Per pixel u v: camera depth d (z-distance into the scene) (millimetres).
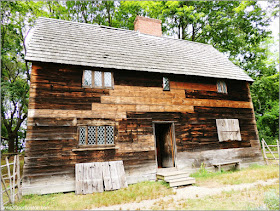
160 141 11641
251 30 17406
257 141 11750
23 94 13586
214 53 13938
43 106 7773
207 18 19109
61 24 10594
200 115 10594
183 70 10523
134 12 18984
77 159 7781
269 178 7949
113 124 8664
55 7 17953
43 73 8109
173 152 9641
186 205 5504
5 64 15484
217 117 10992
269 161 12375
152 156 9047
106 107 8742
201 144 10203
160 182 8164
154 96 9797
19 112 17578
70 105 8188
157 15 19125
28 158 7137
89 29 11086
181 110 10203
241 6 16344
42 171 7211
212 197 6043
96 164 7879
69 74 8523
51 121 7746
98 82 8961
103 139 8391
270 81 17516
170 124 10102
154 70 9656
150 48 11516
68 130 7906
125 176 8070
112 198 6316
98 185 7359
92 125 8312
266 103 20328
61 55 8445
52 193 7160
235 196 6004
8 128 17250
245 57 19172
